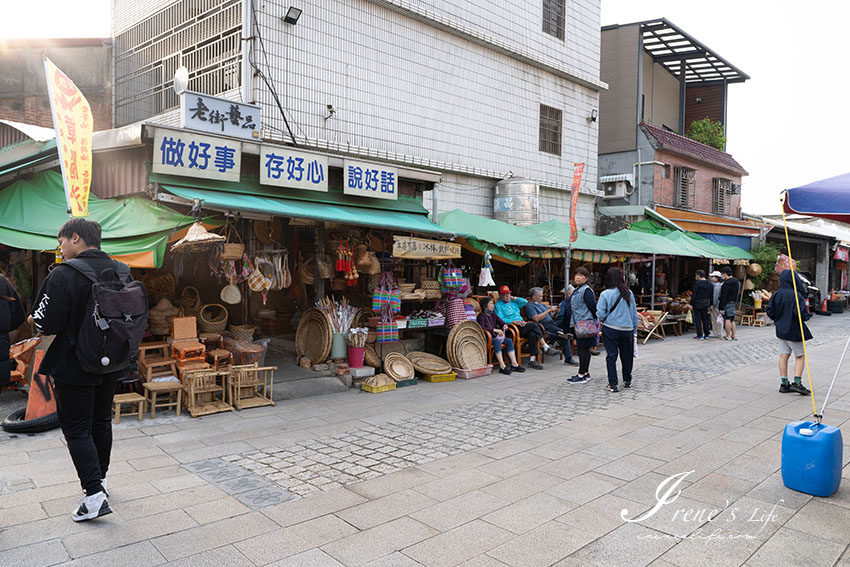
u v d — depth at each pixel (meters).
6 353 5.63
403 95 11.50
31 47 11.80
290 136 9.42
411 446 5.45
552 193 15.20
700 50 20.41
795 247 23.55
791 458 4.37
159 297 7.77
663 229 16.88
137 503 4.02
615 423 6.28
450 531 3.67
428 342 9.88
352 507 4.03
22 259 9.46
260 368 6.83
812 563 3.30
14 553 3.27
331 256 8.52
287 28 9.57
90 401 3.69
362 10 10.72
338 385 7.98
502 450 5.33
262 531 3.63
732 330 14.10
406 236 9.27
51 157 7.13
